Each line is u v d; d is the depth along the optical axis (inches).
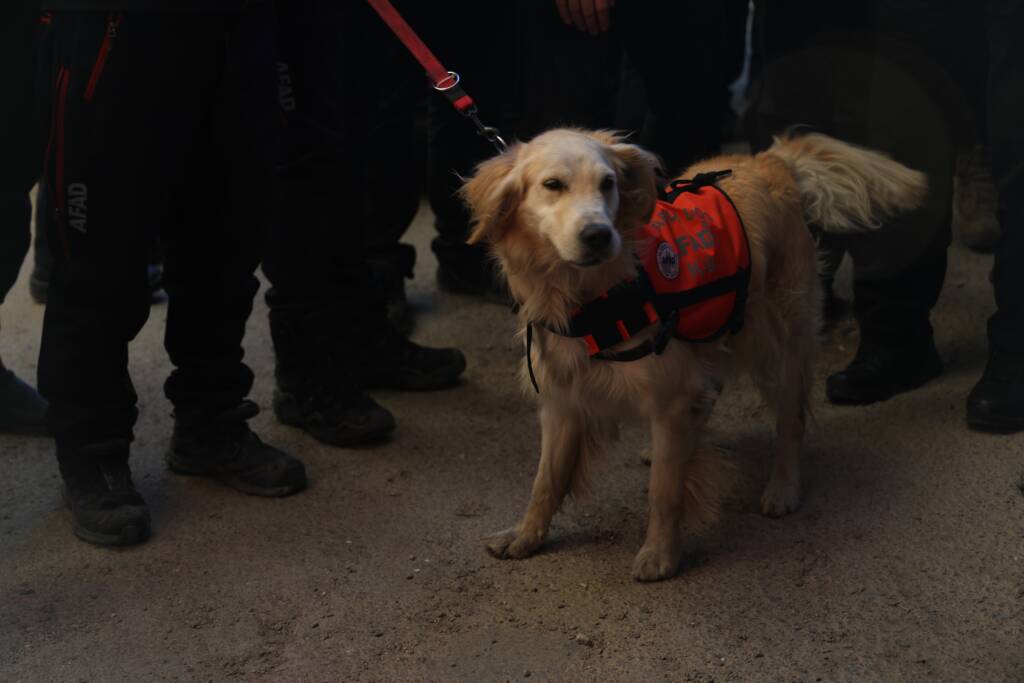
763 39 164.1
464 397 154.4
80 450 119.1
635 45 149.4
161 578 112.5
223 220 119.4
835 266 166.2
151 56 104.4
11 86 127.9
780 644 99.5
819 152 127.6
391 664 98.7
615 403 108.8
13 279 138.2
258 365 164.1
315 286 136.1
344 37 131.0
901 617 102.5
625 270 100.6
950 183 144.9
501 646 100.9
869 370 146.6
